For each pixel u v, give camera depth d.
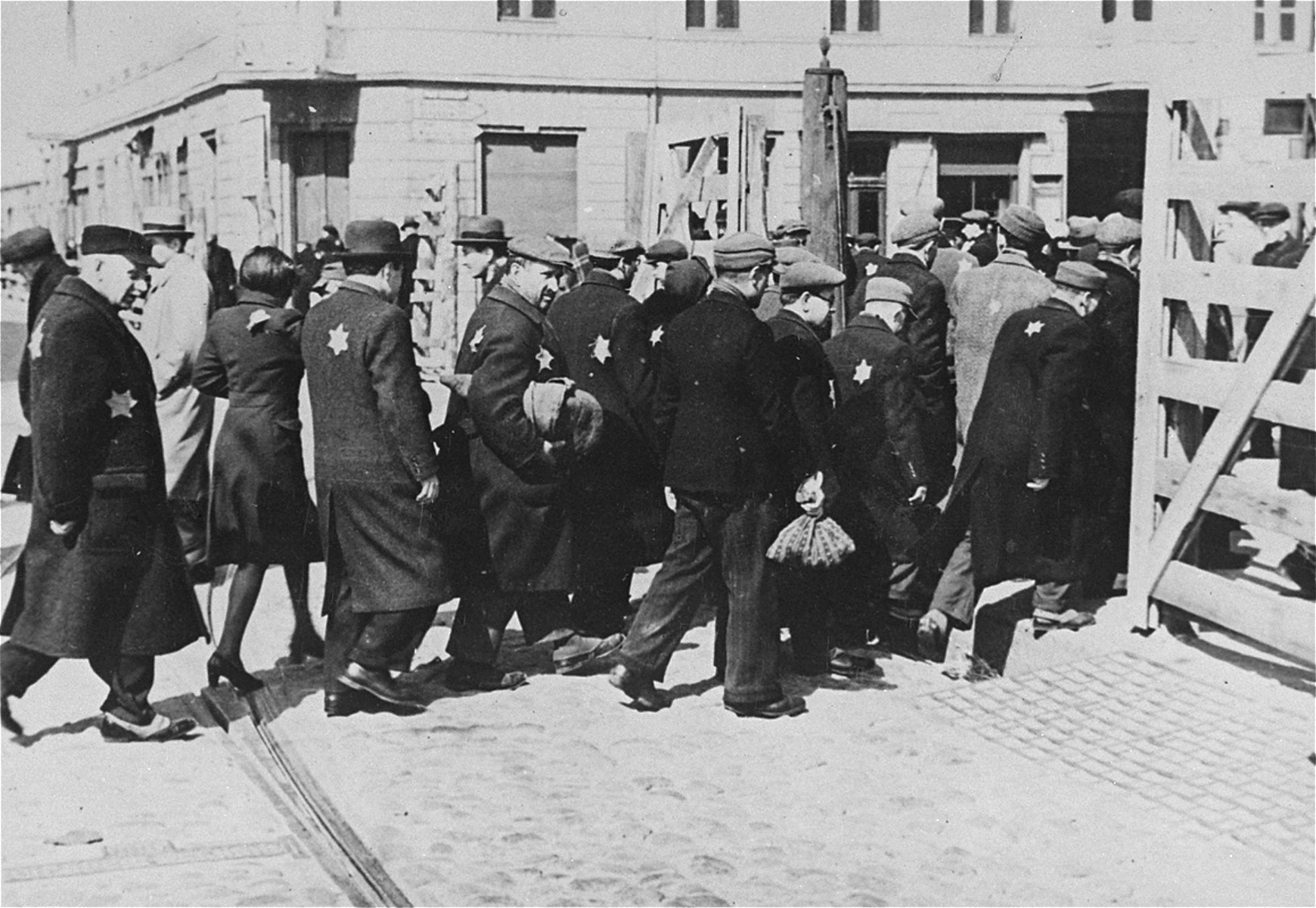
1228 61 6.30
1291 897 4.42
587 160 19.67
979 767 5.60
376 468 5.95
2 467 11.34
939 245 11.22
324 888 4.46
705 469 6.04
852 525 6.80
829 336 8.38
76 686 6.55
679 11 19.69
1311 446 7.41
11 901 4.33
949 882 4.58
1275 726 5.80
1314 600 6.96
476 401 6.11
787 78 19.92
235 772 5.50
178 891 4.41
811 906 4.37
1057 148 20.67
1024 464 6.51
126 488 5.60
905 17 20.27
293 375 6.54
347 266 6.13
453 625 6.61
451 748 5.73
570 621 6.79
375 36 19.34
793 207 19.53
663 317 7.52
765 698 6.13
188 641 5.81
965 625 6.66
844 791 5.34
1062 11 20.50
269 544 6.40
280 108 19.88
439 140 19.45
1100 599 7.36
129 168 27.53
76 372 5.39
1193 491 6.47
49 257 7.69
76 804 5.14
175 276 8.19
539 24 19.47
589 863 4.66
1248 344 7.77
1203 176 6.39
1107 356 7.06
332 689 6.12
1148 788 5.33
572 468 6.63
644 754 5.70
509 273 6.35
